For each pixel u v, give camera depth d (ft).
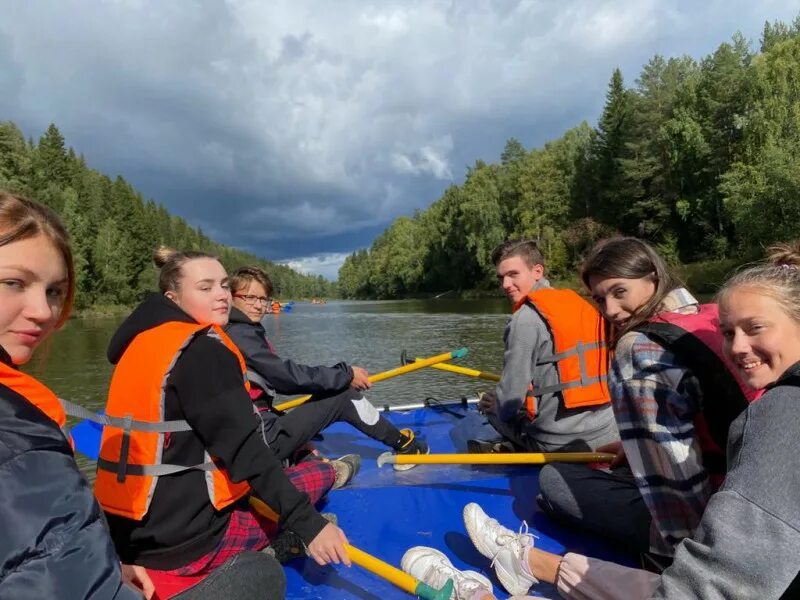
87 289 139.03
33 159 145.28
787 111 90.48
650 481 5.65
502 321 66.59
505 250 10.85
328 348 45.73
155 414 5.80
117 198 178.50
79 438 10.25
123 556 6.13
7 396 3.34
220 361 5.85
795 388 4.00
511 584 6.41
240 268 10.88
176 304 6.81
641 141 121.39
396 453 10.46
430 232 203.41
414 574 6.56
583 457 8.73
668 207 115.44
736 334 4.57
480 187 157.58
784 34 120.57
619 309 6.41
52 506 3.20
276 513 6.26
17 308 3.81
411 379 28.07
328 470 8.32
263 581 4.91
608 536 7.09
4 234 3.69
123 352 6.78
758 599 3.78
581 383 9.04
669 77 126.72
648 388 5.49
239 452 5.73
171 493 5.91
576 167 137.59
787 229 79.77
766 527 3.77
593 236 122.62
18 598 3.02
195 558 6.09
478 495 9.02
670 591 4.16
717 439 5.33
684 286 6.20
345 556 5.88
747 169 90.17
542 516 8.20
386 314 98.73
